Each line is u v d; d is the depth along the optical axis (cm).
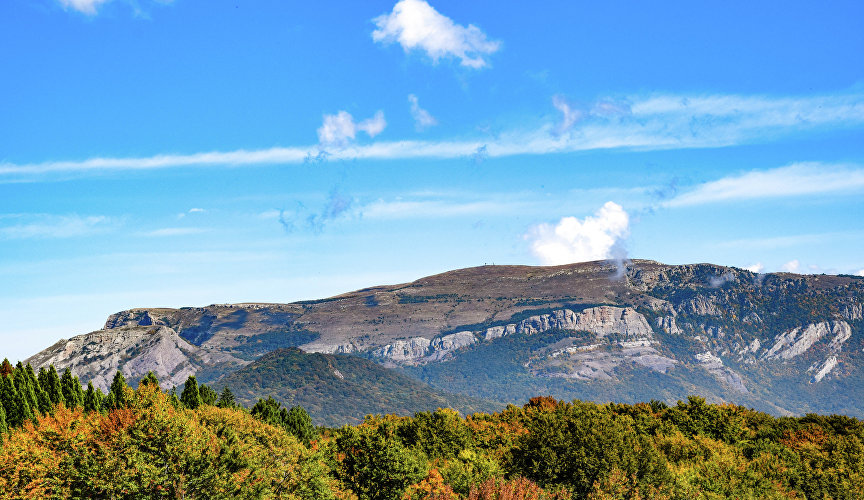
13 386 8656
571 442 7744
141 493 5400
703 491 7625
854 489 8244
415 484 7019
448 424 9481
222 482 5684
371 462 7312
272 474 6300
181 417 6028
